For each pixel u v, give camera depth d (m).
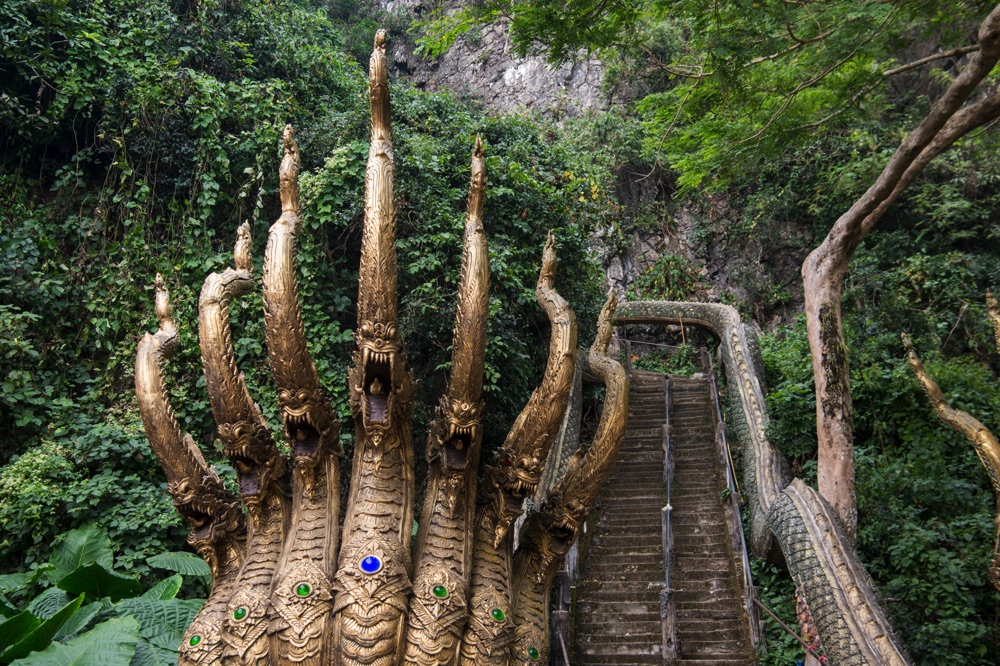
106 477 7.86
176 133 10.47
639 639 8.35
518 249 11.38
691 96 8.54
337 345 9.98
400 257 10.41
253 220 10.71
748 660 7.86
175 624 6.03
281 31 12.54
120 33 10.70
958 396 9.89
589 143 18.78
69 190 10.06
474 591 4.49
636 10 7.43
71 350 9.13
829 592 6.36
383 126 4.68
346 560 4.28
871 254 14.86
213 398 4.50
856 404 10.47
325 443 4.67
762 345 15.16
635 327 18.83
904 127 16.55
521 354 10.40
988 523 8.20
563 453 10.55
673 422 13.34
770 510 7.84
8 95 9.66
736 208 19.22
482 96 21.03
